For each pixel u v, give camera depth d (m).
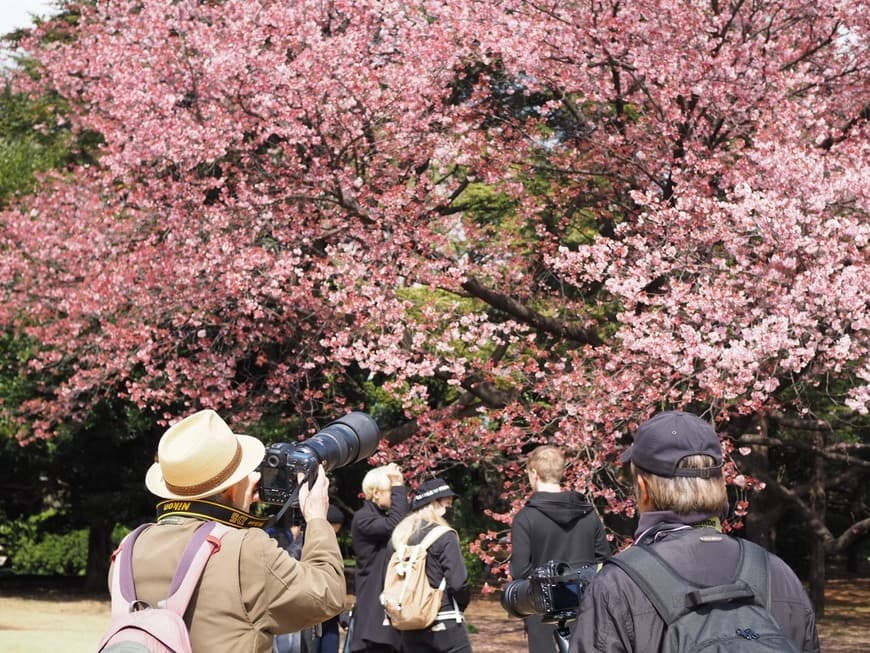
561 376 11.28
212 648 2.61
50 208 15.51
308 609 2.69
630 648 2.19
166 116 13.07
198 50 13.20
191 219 13.04
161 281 13.23
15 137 20.11
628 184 13.64
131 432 18.78
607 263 11.24
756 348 9.59
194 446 2.79
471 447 12.58
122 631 2.49
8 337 16.97
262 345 14.90
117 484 20.55
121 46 13.91
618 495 11.38
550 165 13.98
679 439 2.39
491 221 17.28
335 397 14.84
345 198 12.79
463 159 13.45
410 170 13.93
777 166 10.24
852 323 9.59
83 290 13.77
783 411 13.70
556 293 14.30
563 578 3.01
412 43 13.00
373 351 12.38
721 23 11.35
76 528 23.08
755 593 2.23
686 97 11.46
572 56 12.35
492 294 13.02
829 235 10.12
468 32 12.86
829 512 27.66
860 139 11.85
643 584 2.21
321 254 13.66
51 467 20.19
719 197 12.25
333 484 19.97
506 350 14.27
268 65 12.62
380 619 7.12
